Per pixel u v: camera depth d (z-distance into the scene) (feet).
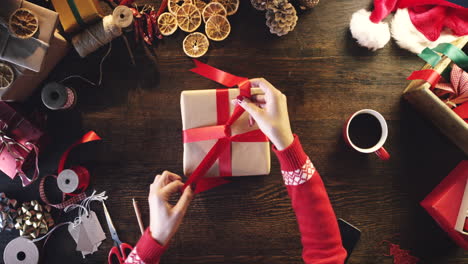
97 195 3.55
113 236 3.53
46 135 3.49
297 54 3.60
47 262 3.56
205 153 3.32
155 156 3.58
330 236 2.83
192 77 3.58
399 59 3.61
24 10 2.98
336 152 3.60
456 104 3.40
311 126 3.60
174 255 3.59
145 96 3.58
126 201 3.57
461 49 3.35
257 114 2.91
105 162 3.58
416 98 3.39
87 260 3.56
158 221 2.87
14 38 3.03
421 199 3.60
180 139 3.59
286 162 2.85
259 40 3.59
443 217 3.36
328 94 3.60
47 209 3.54
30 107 3.55
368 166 3.60
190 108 3.27
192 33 3.51
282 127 2.88
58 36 3.31
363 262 3.59
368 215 3.59
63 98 3.32
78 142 3.47
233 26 3.59
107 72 3.57
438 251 3.58
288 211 3.59
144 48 3.57
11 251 3.46
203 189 3.38
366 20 3.48
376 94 3.61
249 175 3.42
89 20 3.29
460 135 3.29
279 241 3.59
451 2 3.41
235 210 3.59
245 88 3.02
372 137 3.61
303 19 3.60
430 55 3.21
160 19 3.48
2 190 3.56
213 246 3.59
